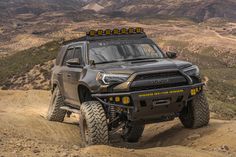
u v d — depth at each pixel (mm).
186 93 7625
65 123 10867
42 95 20219
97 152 6480
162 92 7414
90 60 8539
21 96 19719
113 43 8953
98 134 7359
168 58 9000
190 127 8570
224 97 54000
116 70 7707
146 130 10141
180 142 8023
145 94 7328
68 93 9688
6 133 8125
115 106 7488
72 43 9906
